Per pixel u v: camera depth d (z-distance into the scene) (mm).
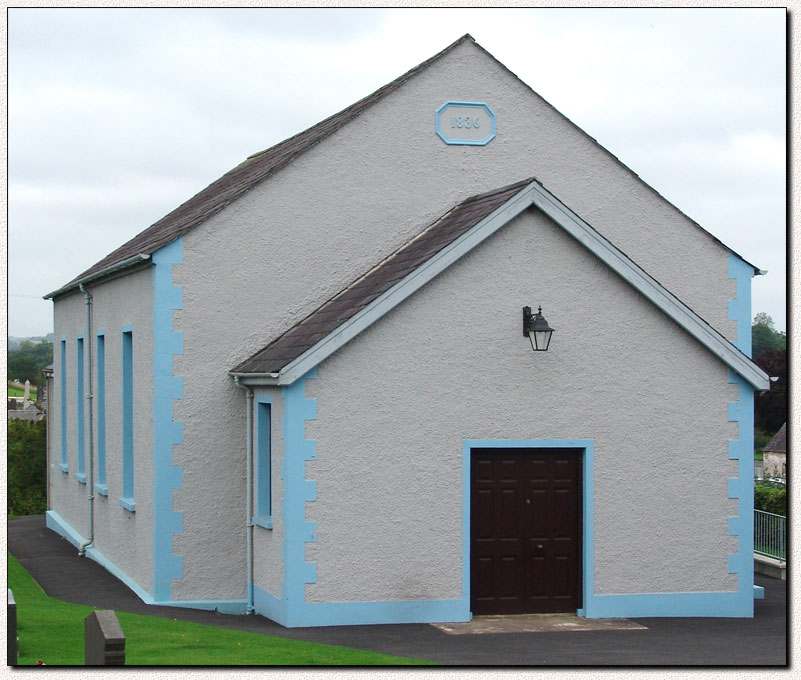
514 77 18297
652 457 15969
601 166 18625
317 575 14781
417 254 15984
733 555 16188
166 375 16344
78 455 23172
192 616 15430
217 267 16641
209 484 16453
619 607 15758
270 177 16984
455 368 15312
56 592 16984
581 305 15758
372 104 17594
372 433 15016
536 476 15703
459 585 15219
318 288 17156
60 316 25781
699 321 16031
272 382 15031
